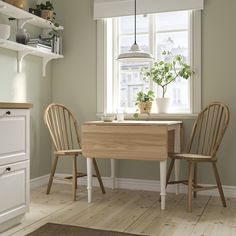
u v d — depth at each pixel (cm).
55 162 359
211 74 360
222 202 317
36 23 386
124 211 301
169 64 372
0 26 316
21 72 373
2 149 244
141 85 405
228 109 321
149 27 399
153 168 383
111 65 409
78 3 411
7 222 254
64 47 418
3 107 242
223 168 355
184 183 333
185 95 388
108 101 404
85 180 409
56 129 413
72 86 415
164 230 254
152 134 308
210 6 359
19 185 262
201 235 244
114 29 411
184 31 387
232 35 352
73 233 246
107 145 324
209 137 354
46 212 298
